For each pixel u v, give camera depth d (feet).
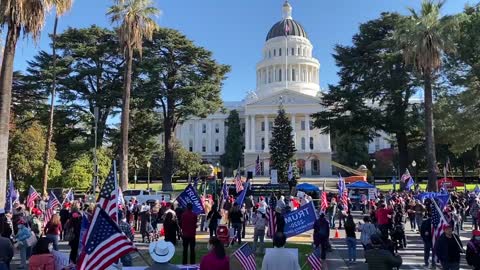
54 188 151.33
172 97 178.19
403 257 55.77
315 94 375.45
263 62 389.80
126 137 109.70
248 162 333.83
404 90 175.22
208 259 23.34
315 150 326.03
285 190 147.43
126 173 108.58
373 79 177.17
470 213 96.89
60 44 171.01
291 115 334.03
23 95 169.37
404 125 169.58
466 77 136.77
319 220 50.49
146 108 176.45
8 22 59.41
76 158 168.35
